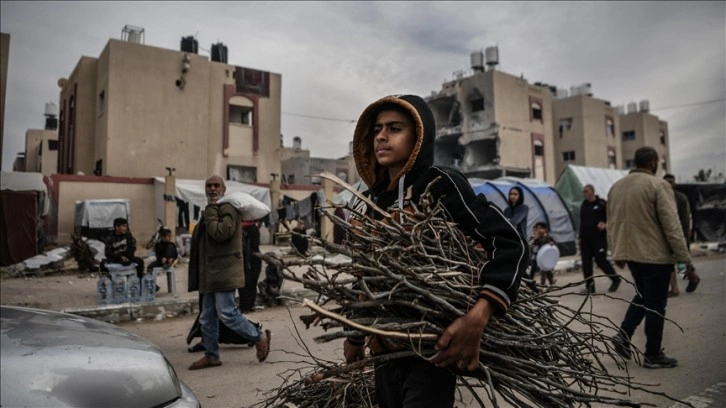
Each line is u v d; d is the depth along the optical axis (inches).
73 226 830.5
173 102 1114.7
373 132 78.7
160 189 866.8
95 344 81.3
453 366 64.0
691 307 281.1
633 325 178.2
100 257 547.2
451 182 68.5
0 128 720.3
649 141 2223.2
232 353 207.2
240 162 1209.4
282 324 268.2
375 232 72.0
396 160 72.2
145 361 82.9
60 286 410.0
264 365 187.9
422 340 61.8
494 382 70.3
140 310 283.4
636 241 174.9
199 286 183.3
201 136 1143.6
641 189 176.1
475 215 65.9
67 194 830.5
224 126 1195.3
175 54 1123.3
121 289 295.1
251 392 155.3
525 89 1596.9
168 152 1104.2
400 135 71.9
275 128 1262.3
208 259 180.7
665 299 172.4
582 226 358.0
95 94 1171.3
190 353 208.1
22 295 350.3
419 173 71.2
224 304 181.5
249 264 290.2
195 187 838.5
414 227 67.2
